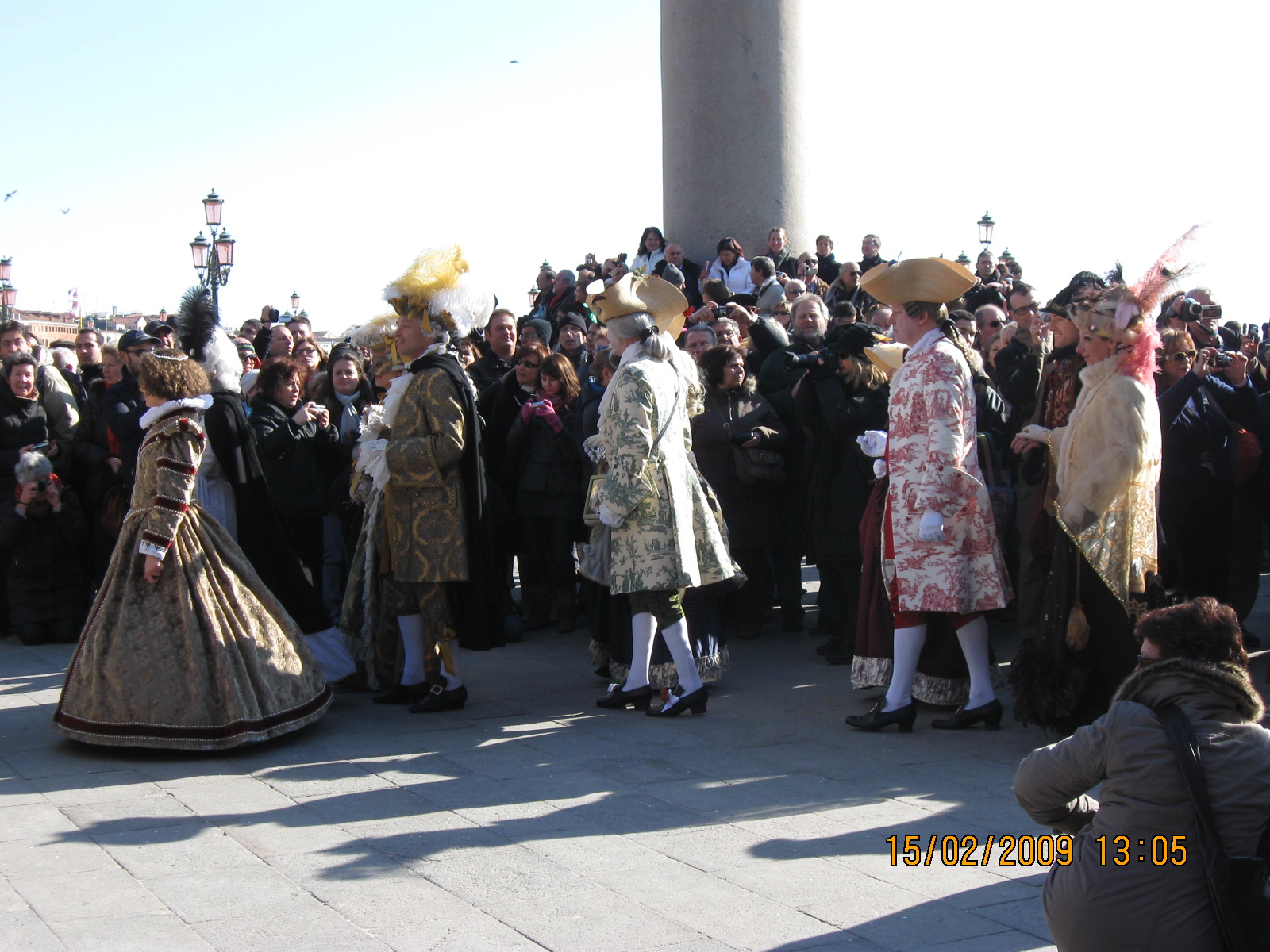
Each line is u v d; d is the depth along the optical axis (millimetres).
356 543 6492
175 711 4898
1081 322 4875
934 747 5082
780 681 6324
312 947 3166
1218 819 2477
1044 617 5020
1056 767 2686
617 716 5648
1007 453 6680
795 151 11016
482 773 4711
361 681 6156
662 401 5508
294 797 4406
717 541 5734
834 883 3598
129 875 3658
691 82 10875
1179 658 2627
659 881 3613
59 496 7340
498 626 5664
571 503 7445
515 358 7941
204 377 5203
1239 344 8852
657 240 11258
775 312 9141
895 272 5242
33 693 6086
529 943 3189
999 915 3375
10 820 4164
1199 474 6566
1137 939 2504
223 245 19141
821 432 6645
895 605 5336
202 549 5121
